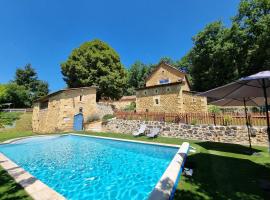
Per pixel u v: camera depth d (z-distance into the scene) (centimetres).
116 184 646
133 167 844
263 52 2606
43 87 6109
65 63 3197
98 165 902
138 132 1577
